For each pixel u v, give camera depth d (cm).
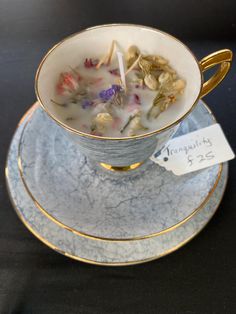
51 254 17
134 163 18
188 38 25
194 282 16
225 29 25
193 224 17
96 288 16
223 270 16
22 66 23
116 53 18
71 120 17
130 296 16
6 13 26
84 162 19
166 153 19
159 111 17
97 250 16
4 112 22
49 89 17
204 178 18
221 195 18
